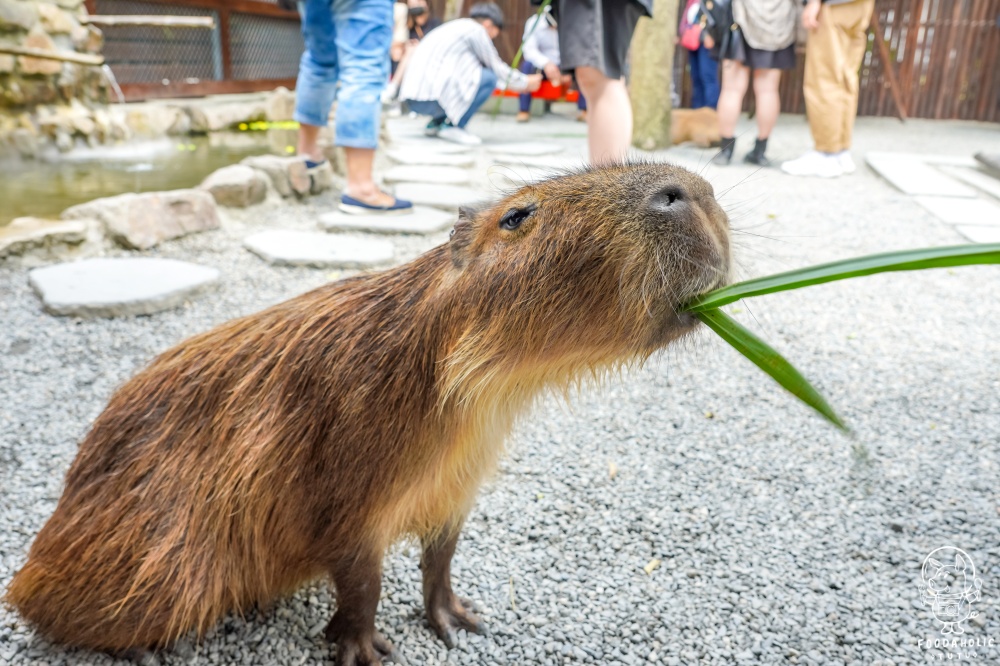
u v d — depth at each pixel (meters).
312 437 0.86
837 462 1.47
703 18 4.65
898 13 7.55
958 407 1.69
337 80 3.29
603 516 1.29
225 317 2.04
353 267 2.43
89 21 4.72
